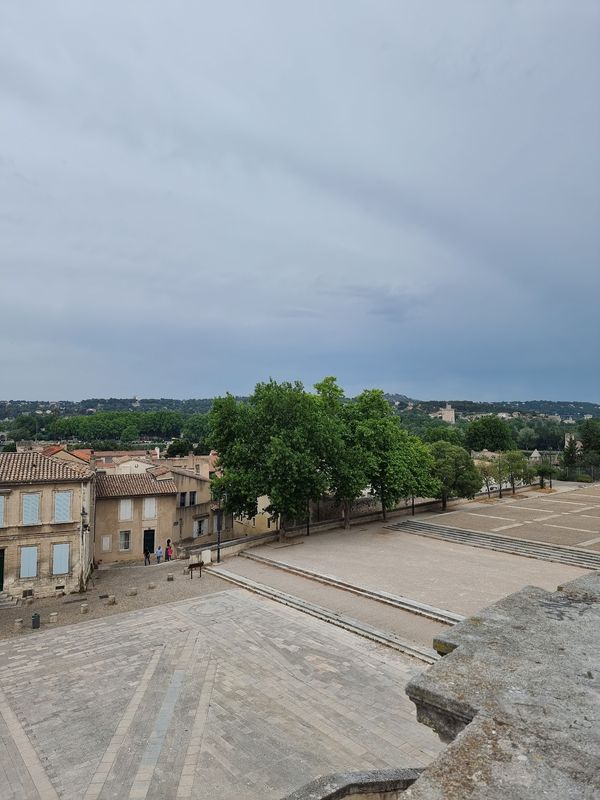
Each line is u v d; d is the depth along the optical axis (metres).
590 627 5.87
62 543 36.94
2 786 15.51
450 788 3.54
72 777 15.80
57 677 22.16
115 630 27.39
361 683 21.14
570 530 48.62
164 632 26.84
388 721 18.45
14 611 32.00
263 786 15.25
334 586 33.91
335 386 53.72
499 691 4.62
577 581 7.36
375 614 28.78
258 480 42.34
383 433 52.09
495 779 3.59
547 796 3.41
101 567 46.09
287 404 44.59
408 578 34.78
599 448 106.75
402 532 50.56
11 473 36.78
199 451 120.25
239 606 30.67
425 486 55.94
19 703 20.09
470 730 4.12
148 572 41.31
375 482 52.41
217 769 16.00
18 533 36.00
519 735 4.02
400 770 6.59
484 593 31.50
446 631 5.89
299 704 19.62
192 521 56.28
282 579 35.78
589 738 3.95
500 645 5.47
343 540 47.06
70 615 30.38
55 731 18.17
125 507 49.78
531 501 68.81
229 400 45.34
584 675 4.84
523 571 36.59
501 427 118.38
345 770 15.88
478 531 48.56
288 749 16.94
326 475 45.75
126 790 15.18
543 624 5.96
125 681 21.61
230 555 42.78
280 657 23.59
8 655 24.67
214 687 20.92
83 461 59.09
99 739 17.64
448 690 4.70
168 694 20.47
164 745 17.23
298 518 47.22
